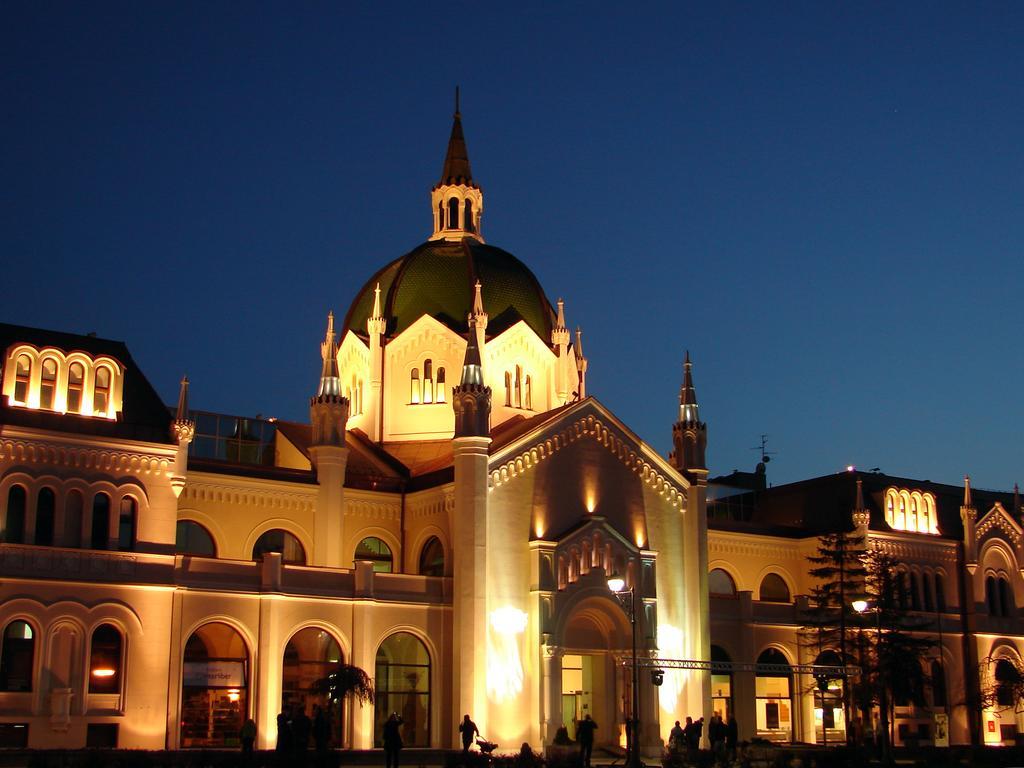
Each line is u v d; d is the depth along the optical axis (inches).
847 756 2466.8
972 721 3644.2
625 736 2876.5
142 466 2497.5
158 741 2377.0
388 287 3496.6
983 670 3663.9
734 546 3597.4
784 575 3683.6
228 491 2810.0
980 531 3814.0
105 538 2427.4
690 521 3134.8
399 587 2746.1
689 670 3009.4
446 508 2903.5
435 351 3297.2
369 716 2610.7
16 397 2425.0
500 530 2810.0
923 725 3528.5
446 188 3661.4
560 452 2950.3
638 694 2876.5
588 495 2974.9
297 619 2586.1
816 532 3725.4
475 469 2770.7
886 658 3117.6
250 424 3181.6
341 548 2896.2
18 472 2347.4
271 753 2064.5
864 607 2925.7
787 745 2783.0
